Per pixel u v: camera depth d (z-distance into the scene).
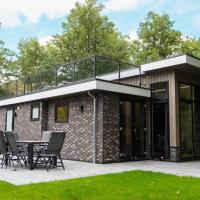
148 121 11.95
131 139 11.52
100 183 6.18
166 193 5.40
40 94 13.07
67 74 12.27
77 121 11.52
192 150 11.77
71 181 6.39
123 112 11.38
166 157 11.12
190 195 5.30
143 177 6.95
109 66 11.91
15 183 6.29
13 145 8.98
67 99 12.18
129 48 30.33
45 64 28.19
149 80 12.09
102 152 10.24
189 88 12.00
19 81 15.76
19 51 32.44
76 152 11.38
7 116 16.44
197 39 28.59
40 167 9.12
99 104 10.59
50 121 13.07
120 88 10.79
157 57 27.56
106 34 29.05
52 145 8.63
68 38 28.64
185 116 11.59
